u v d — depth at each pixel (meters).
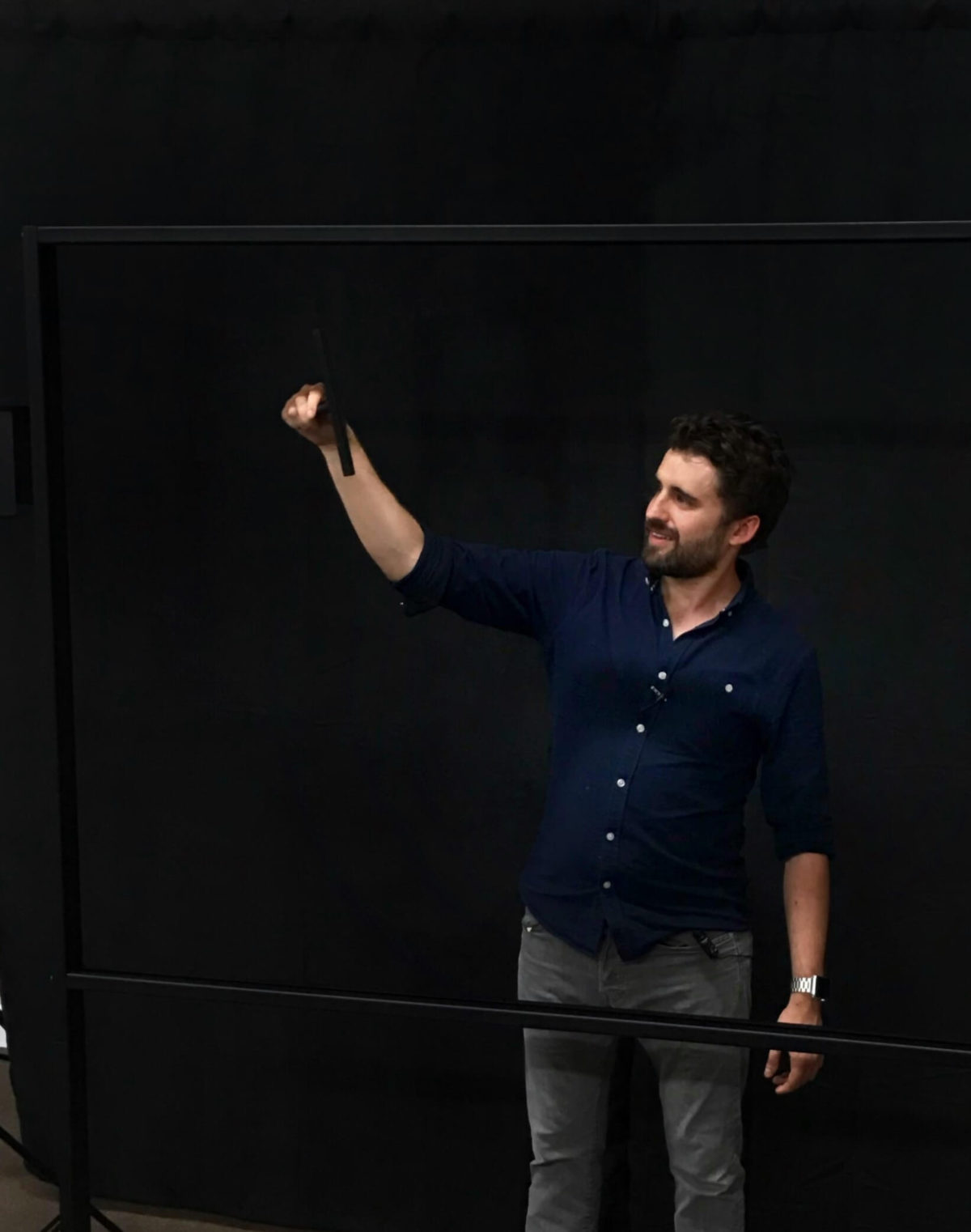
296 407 2.02
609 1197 2.53
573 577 2.10
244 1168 2.66
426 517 2.43
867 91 2.18
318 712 2.52
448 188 2.33
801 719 2.02
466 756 2.49
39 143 2.44
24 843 2.64
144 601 2.55
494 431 2.39
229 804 2.57
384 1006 2.13
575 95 2.27
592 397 2.35
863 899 2.38
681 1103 2.15
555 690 2.11
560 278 2.32
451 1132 2.58
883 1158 2.44
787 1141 2.46
